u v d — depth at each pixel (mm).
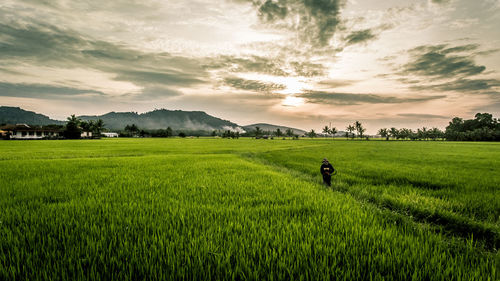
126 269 2357
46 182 7238
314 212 4555
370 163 15875
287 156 23172
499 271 2438
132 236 3072
